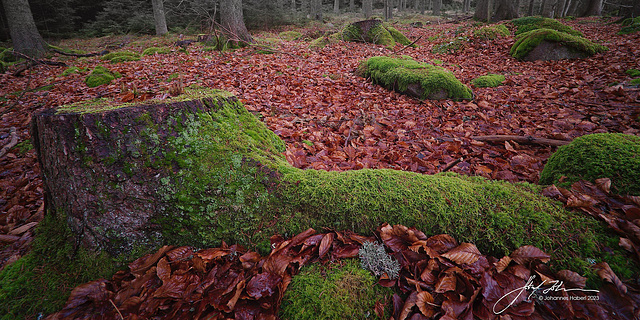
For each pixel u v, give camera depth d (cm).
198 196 170
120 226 163
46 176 176
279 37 1341
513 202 172
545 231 158
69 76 674
